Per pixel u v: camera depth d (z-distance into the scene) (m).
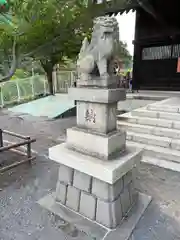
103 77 2.11
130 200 2.56
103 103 2.13
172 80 10.52
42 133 6.20
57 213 2.44
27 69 12.74
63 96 12.20
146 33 10.79
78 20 4.28
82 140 2.33
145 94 9.43
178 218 2.40
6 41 4.22
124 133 2.43
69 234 2.12
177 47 10.07
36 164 3.93
